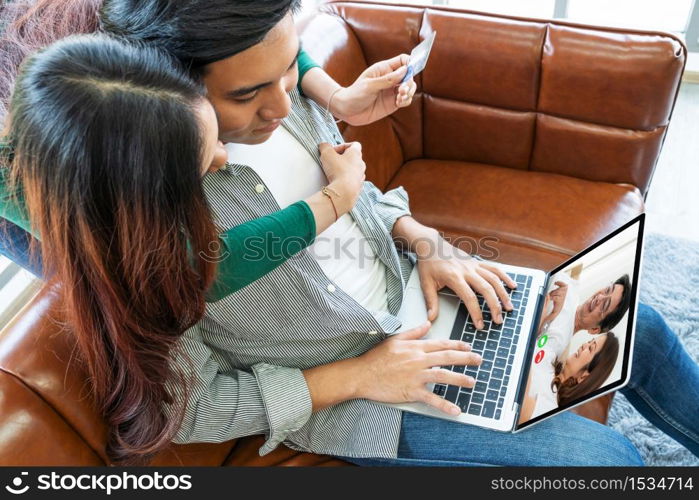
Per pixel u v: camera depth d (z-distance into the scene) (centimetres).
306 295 91
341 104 104
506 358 102
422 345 99
